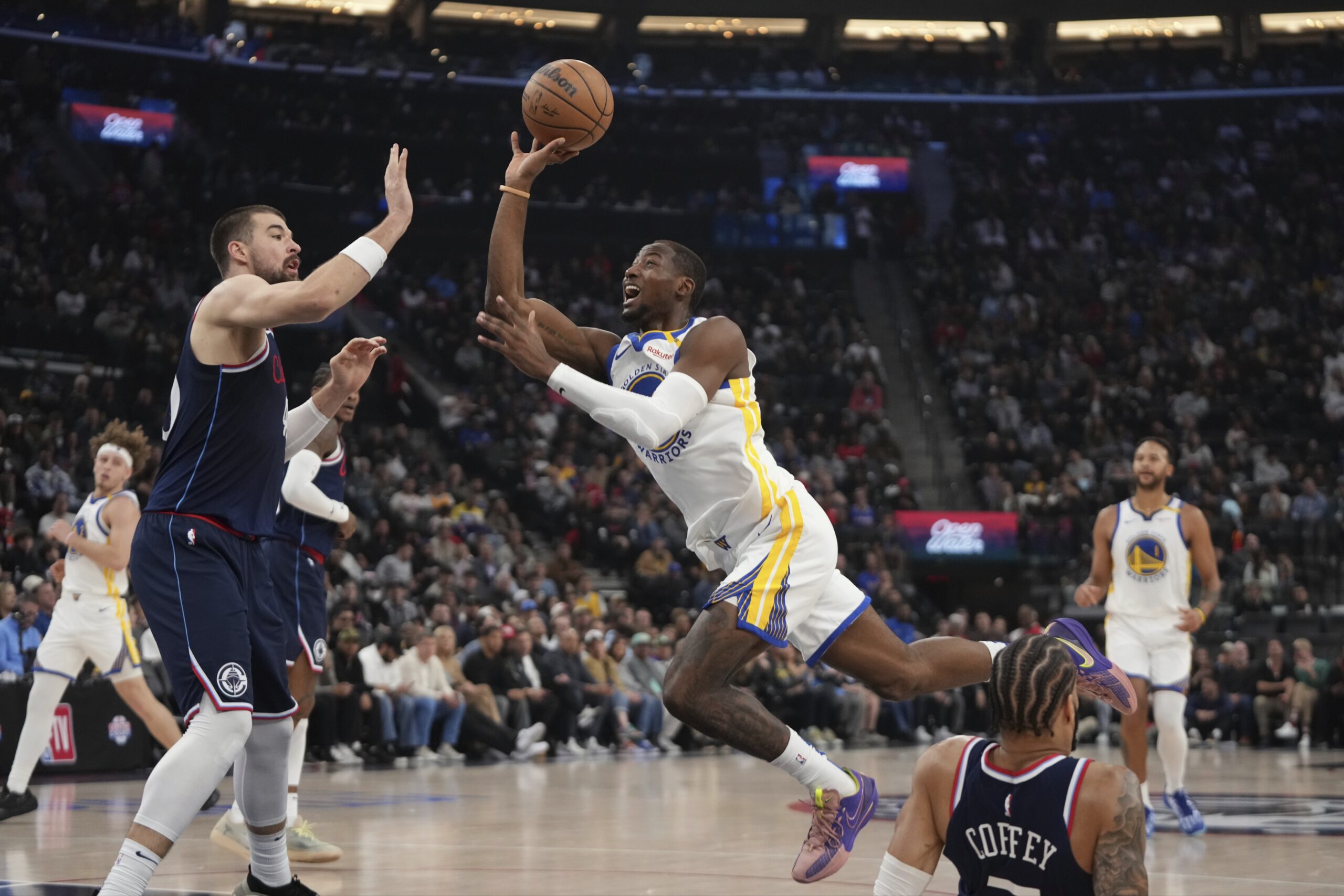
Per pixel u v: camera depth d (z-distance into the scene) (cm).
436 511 1627
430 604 1341
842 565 1766
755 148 2922
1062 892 233
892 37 3219
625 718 1311
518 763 1142
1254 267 2673
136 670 671
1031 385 2288
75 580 658
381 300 2356
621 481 1844
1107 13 3042
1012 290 2645
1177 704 632
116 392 1819
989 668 423
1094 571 686
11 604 977
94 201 2227
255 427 364
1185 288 2627
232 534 362
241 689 348
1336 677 1480
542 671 1277
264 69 2648
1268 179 2898
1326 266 2694
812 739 1450
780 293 2553
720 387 387
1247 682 1532
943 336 2480
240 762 382
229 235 381
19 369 1798
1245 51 3142
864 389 2217
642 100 2906
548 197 2655
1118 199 2928
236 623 351
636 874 472
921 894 248
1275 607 1784
